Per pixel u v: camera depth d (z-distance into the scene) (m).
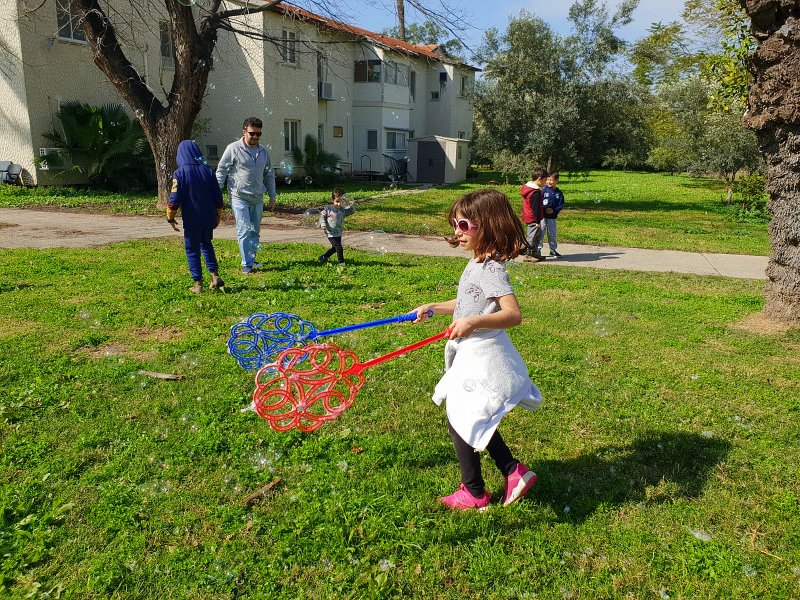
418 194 22.12
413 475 3.11
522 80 22.06
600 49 21.28
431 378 4.38
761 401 4.16
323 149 27.20
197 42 14.01
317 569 2.44
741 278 8.70
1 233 10.88
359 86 28.92
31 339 5.00
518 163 22.56
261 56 21.97
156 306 6.09
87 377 4.23
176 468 3.11
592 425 3.71
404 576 2.40
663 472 3.20
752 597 2.32
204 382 4.19
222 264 8.27
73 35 18.09
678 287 8.02
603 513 2.81
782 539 2.66
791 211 5.83
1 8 16.62
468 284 2.74
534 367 4.70
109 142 18.03
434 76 33.72
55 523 2.67
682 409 3.97
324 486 2.99
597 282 8.11
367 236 11.77
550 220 10.02
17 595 2.25
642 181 33.88
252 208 7.70
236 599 2.29
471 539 2.63
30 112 17.19
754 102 5.83
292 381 2.97
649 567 2.47
